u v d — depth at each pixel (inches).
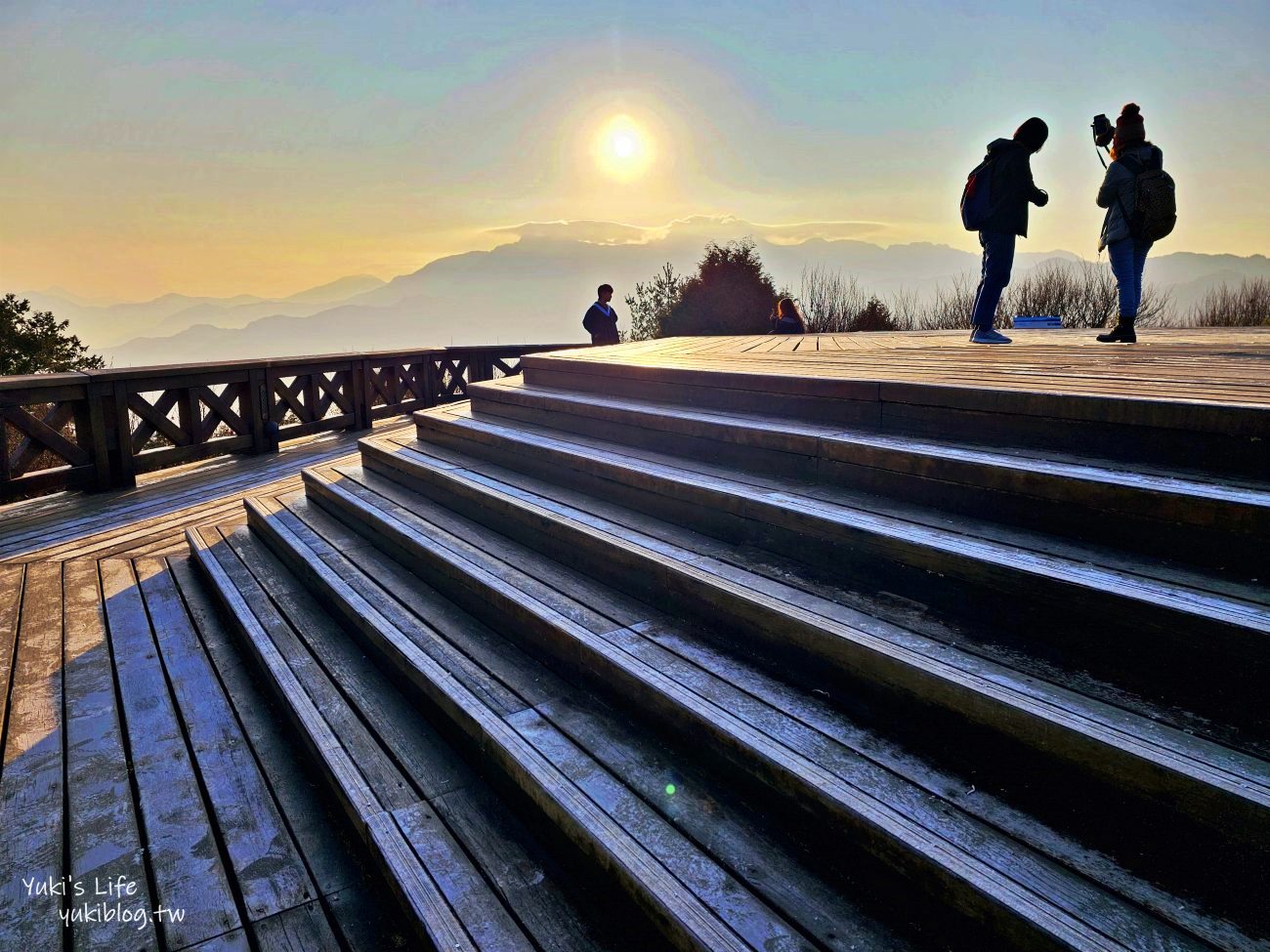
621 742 80.0
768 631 82.7
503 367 486.9
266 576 155.3
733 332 643.5
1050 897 49.6
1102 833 55.3
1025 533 82.3
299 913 74.5
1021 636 71.9
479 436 167.2
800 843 64.6
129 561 183.6
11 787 96.5
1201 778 49.7
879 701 71.6
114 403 250.8
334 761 90.3
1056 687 62.7
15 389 221.8
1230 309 535.8
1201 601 61.1
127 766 101.0
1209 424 78.7
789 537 96.0
